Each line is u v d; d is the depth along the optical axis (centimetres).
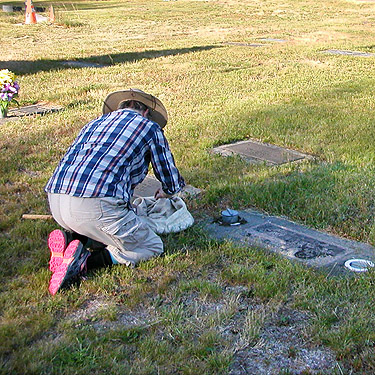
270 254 407
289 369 287
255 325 317
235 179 559
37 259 402
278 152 662
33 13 2491
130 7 3344
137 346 303
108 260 386
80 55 1496
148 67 1273
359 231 445
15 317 327
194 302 348
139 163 390
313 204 489
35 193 541
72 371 278
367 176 559
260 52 1506
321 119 790
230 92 999
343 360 292
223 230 455
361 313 326
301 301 342
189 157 634
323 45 1662
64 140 711
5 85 823
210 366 285
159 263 395
